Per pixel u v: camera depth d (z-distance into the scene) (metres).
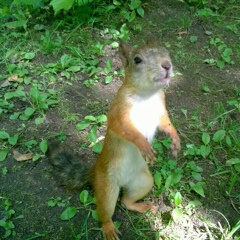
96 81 0.49
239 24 0.58
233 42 0.56
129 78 0.33
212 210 0.37
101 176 0.34
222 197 0.38
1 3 0.61
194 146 0.42
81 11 0.58
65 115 0.45
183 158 0.41
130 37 0.56
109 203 0.34
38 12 0.59
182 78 0.50
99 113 0.45
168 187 0.37
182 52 0.53
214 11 0.61
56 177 0.39
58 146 0.40
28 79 0.48
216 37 0.56
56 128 0.43
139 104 0.33
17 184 0.38
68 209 0.36
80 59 0.51
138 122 0.34
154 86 0.32
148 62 0.32
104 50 0.53
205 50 0.54
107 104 0.46
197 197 0.38
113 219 0.36
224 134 0.42
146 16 0.59
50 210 0.36
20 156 0.40
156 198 0.38
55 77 0.49
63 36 0.56
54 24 0.57
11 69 0.49
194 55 0.53
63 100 0.46
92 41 0.55
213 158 0.41
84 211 0.36
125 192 0.36
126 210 0.37
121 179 0.35
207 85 0.49
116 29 0.57
